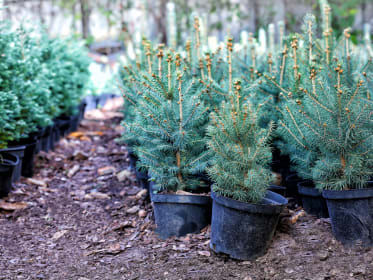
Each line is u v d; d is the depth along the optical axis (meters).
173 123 1.39
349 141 1.23
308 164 1.38
